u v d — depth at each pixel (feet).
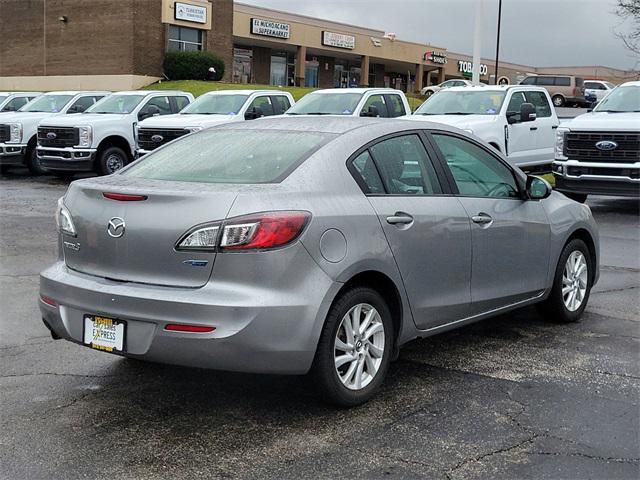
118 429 14.80
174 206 14.58
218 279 14.23
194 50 144.15
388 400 16.40
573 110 136.67
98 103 66.69
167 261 14.52
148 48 135.85
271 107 59.93
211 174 16.14
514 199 20.40
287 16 174.29
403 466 13.34
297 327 14.44
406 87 226.79
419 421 15.29
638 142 43.70
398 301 16.74
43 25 143.84
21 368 18.31
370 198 16.34
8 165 72.23
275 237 14.25
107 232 15.15
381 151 17.24
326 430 14.83
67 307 15.67
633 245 36.55
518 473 13.12
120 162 63.31
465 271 18.43
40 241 35.96
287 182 15.28
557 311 22.21
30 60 147.02
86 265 15.69
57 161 61.52
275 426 15.01
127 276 14.99
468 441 14.38
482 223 18.84
